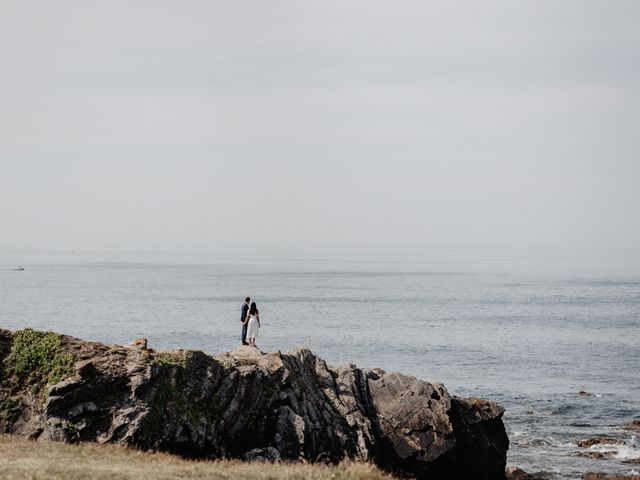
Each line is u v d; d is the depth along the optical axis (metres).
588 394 86.75
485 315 176.12
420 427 48.62
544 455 62.59
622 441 66.31
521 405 81.25
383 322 157.38
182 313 167.88
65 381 37.72
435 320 163.12
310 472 35.38
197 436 39.12
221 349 111.62
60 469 29.61
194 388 40.72
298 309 184.75
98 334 126.81
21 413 37.62
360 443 46.38
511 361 109.56
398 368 101.06
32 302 187.00
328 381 48.97
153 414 38.06
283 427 43.47
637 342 131.88
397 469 48.41
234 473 33.06
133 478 29.61
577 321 164.50
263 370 44.28
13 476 28.03
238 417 41.81
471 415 52.19
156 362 39.75
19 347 39.44
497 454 52.44
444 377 96.00
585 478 54.97
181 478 30.81
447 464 48.75
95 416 37.50
